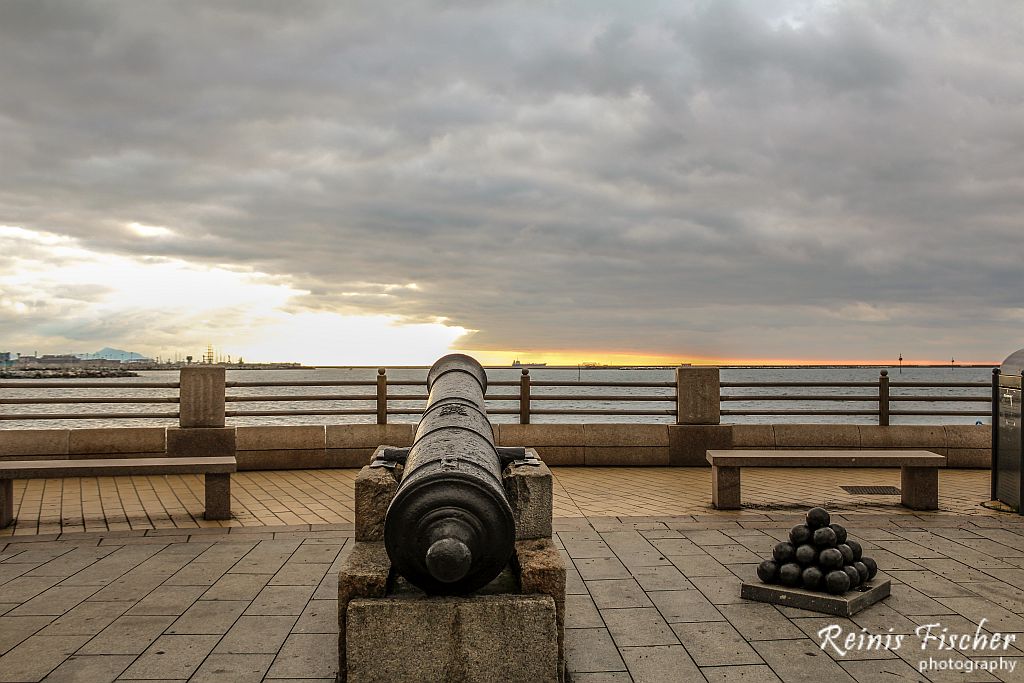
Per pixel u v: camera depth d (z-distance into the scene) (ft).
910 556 20.75
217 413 35.35
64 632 15.21
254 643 14.67
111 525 25.00
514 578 14.08
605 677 13.14
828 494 30.73
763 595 16.96
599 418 97.76
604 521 25.07
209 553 21.34
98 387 33.94
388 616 12.39
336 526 24.71
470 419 15.81
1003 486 27.91
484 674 12.49
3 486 24.61
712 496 28.55
